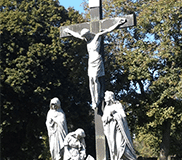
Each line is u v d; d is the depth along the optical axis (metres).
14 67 21.89
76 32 11.76
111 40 23.05
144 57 21.61
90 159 10.51
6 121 21.00
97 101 10.84
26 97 21.83
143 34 22.62
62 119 10.80
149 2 22.55
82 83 23.62
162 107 21.59
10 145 22.59
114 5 23.08
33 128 22.75
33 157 23.53
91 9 11.68
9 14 22.36
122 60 22.47
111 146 10.21
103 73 10.98
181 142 27.16
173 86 21.55
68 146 10.55
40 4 23.86
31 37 22.55
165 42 21.30
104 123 10.29
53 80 22.27
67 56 22.73
